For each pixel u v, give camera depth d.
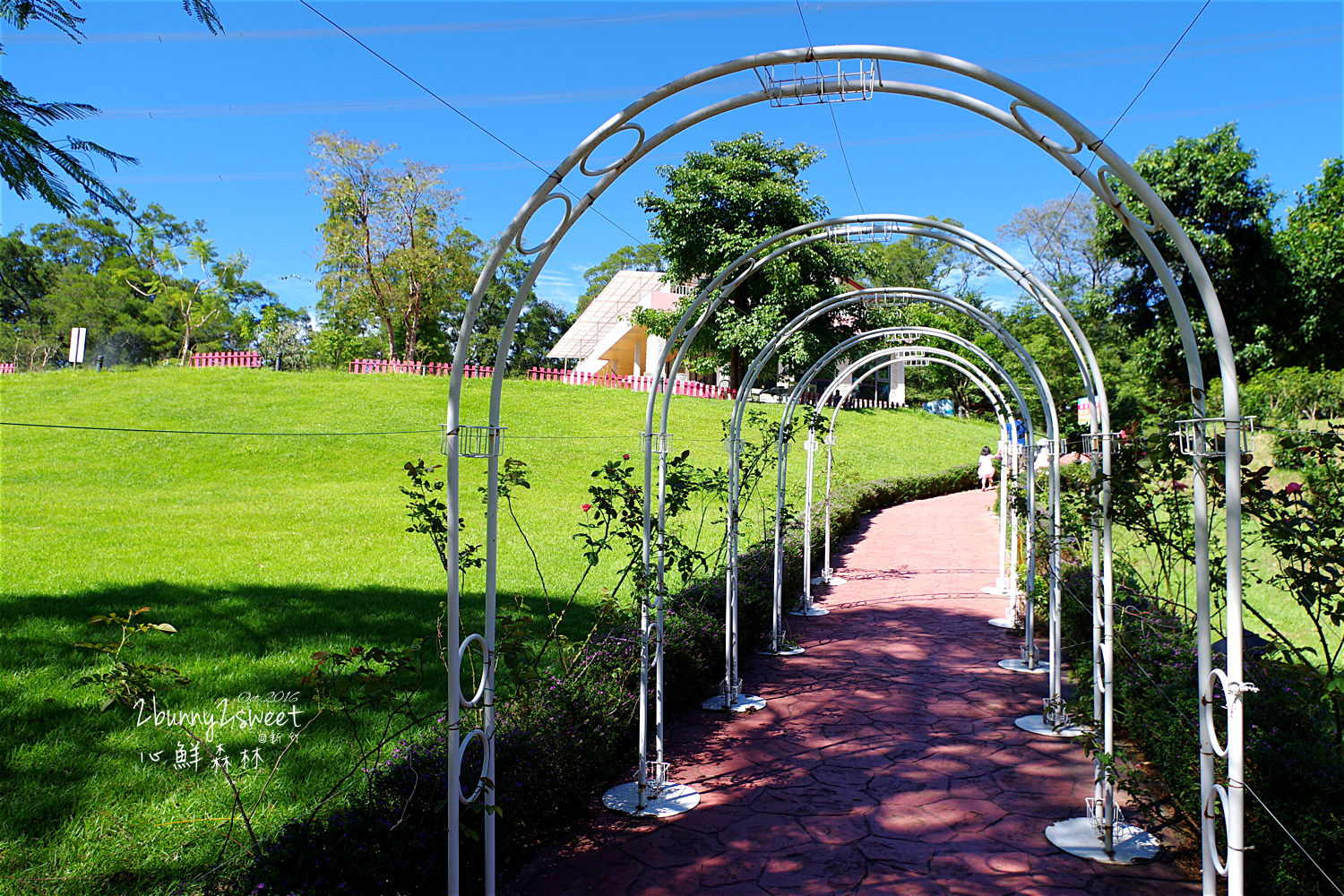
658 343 27.28
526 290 2.90
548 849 3.51
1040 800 3.98
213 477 15.73
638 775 3.92
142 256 42.50
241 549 9.88
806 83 2.68
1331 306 16.03
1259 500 3.16
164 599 7.31
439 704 4.88
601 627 5.34
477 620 6.88
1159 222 2.45
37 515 11.66
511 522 12.32
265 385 22.45
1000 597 9.10
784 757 4.55
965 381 32.53
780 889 3.17
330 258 30.92
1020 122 2.54
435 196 30.88
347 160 29.91
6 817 3.44
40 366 40.06
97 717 4.52
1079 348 4.16
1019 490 7.65
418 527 3.28
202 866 3.10
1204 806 2.60
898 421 27.47
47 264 46.41
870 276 25.62
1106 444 3.82
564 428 20.66
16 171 2.38
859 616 8.20
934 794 4.06
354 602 7.43
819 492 15.30
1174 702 3.64
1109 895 3.12
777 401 25.11
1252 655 3.73
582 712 4.02
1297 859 2.73
